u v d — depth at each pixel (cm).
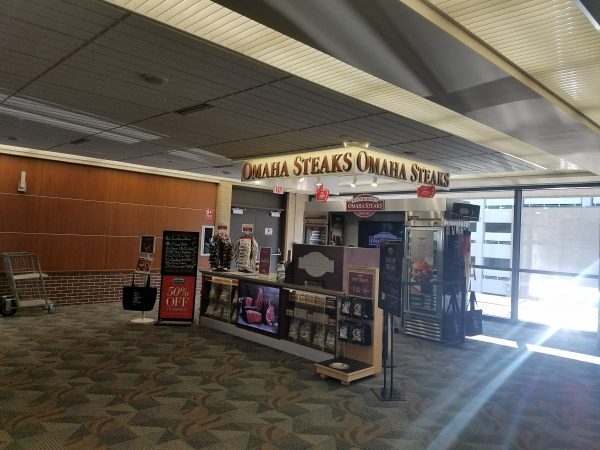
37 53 342
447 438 363
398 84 316
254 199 1189
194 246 750
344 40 248
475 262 1002
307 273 583
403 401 441
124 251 938
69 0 261
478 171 782
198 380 476
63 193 857
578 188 840
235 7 217
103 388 438
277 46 310
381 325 524
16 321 711
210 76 371
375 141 566
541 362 612
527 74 322
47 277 839
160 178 992
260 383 476
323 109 443
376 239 870
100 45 323
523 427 391
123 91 423
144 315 799
